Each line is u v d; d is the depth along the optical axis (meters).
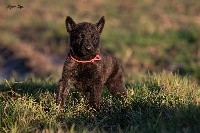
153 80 12.57
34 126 9.05
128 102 10.48
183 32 22.41
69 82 10.43
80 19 25.69
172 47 21.39
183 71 18.12
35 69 19.33
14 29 25.86
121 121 9.87
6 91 11.24
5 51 22.05
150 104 10.23
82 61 10.23
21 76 19.00
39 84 12.14
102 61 10.59
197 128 8.57
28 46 22.34
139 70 19.08
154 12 27.83
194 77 16.64
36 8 29.58
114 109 10.34
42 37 23.77
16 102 9.85
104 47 21.33
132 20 26.41
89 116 9.88
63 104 10.29
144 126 8.98
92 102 10.43
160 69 19.14
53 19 26.97
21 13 28.38
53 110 9.86
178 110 9.31
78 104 10.41
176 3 30.25
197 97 10.59
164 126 8.77
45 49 22.12
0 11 28.11
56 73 17.08
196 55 20.02
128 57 20.31
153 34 22.81
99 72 10.43
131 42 21.89
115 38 22.41
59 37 23.58
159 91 11.25
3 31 25.19
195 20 25.09
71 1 31.66
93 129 8.79
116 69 11.29
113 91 11.35
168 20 25.23
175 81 11.97
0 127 8.84
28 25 26.31
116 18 27.06
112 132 8.81
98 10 29.05
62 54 21.53
